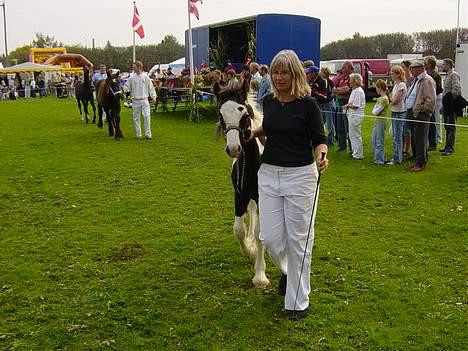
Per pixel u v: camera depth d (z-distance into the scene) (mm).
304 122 4078
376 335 4082
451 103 10836
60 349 4031
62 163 11156
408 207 7551
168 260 5742
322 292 4871
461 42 19281
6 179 9805
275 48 18734
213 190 8719
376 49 61969
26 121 19922
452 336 4070
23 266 5633
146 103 14125
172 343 4074
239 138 4582
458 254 5754
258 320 4371
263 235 4301
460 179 9023
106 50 79125
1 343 4102
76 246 6238
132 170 10344
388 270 5336
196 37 24000
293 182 4133
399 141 10297
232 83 4832
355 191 8453
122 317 4480
